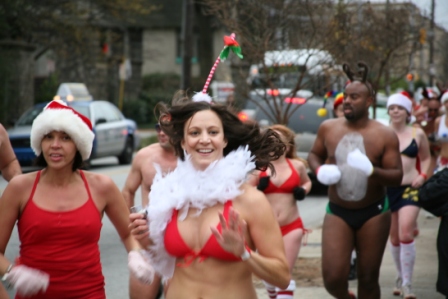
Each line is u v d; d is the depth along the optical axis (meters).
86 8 40.31
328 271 7.77
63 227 5.50
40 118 5.56
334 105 11.34
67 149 5.54
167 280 5.52
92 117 24.67
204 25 40.94
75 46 39.91
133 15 42.44
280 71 14.32
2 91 31.95
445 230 7.54
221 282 4.84
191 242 4.89
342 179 7.85
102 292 5.76
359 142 7.93
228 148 5.25
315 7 13.70
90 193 5.67
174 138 5.18
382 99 30.03
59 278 5.52
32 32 37.91
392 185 7.77
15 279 5.25
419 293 9.66
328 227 7.91
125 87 56.38
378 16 19.91
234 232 4.55
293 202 8.75
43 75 48.19
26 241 5.54
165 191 5.00
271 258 4.83
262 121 16.53
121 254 11.98
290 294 8.28
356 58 16.84
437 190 7.44
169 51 66.25
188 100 5.27
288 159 8.99
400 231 9.63
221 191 4.83
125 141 26.69
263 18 13.70
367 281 7.91
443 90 14.61
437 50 42.09
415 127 10.40
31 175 5.65
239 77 14.65
